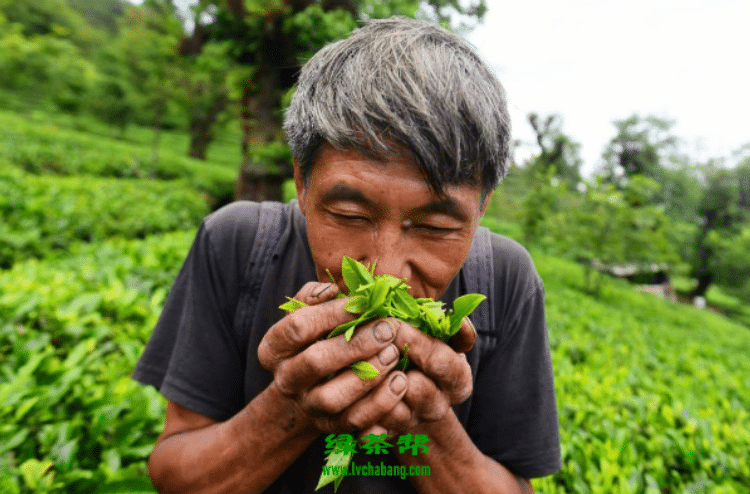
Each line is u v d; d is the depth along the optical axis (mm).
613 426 2533
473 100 601
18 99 19312
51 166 11227
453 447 806
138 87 16016
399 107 579
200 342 923
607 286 13164
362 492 873
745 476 2316
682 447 2350
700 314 14820
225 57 6105
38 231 5105
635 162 27844
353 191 616
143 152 15672
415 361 648
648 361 4652
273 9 5125
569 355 4066
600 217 11727
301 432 753
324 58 670
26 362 2293
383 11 4570
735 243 23438
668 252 12406
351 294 641
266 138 6172
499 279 920
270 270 912
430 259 667
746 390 4320
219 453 790
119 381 2201
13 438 1780
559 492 1912
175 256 4527
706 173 26797
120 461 1844
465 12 4621
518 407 932
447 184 605
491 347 915
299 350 650
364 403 628
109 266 3912
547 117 20984
